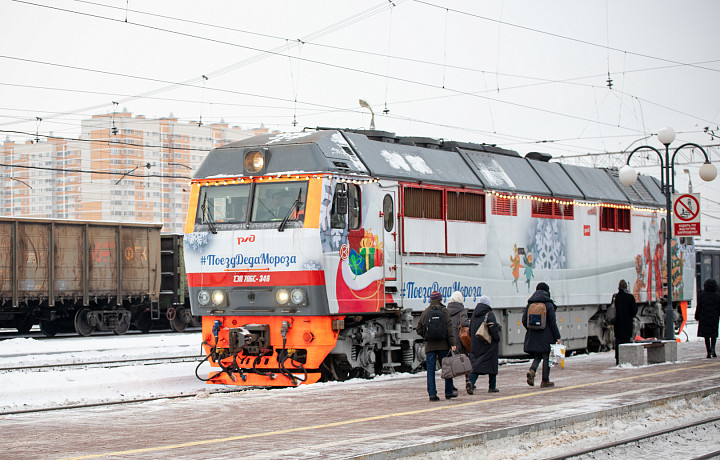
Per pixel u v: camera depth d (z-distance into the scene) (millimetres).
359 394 13305
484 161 19312
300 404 12266
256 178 15305
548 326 14344
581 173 22703
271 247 14945
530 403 12273
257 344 15141
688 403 13281
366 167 15742
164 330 35438
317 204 14695
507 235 19156
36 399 15133
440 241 17281
